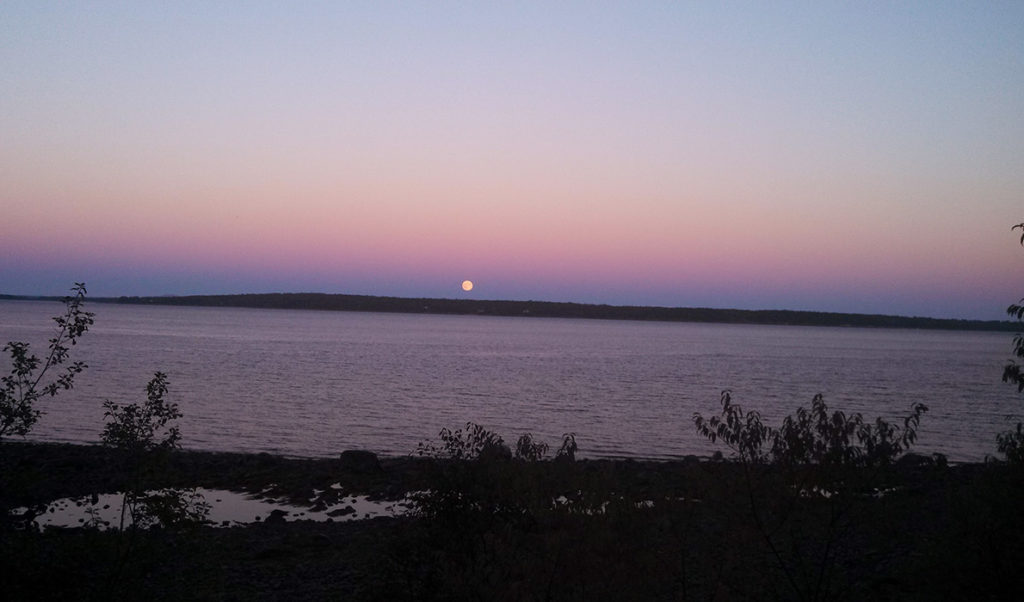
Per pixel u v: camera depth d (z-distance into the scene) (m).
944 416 41.56
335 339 119.62
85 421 30.52
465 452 9.74
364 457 21.33
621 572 6.90
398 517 15.28
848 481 7.20
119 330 131.38
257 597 9.94
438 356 85.44
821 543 8.50
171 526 9.50
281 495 18.02
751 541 7.61
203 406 37.25
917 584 8.42
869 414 41.00
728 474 7.65
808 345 158.75
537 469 8.24
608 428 33.88
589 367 74.50
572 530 7.09
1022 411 44.41
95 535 9.73
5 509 14.49
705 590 7.73
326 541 12.92
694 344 145.00
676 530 7.54
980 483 8.65
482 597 6.99
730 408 7.55
